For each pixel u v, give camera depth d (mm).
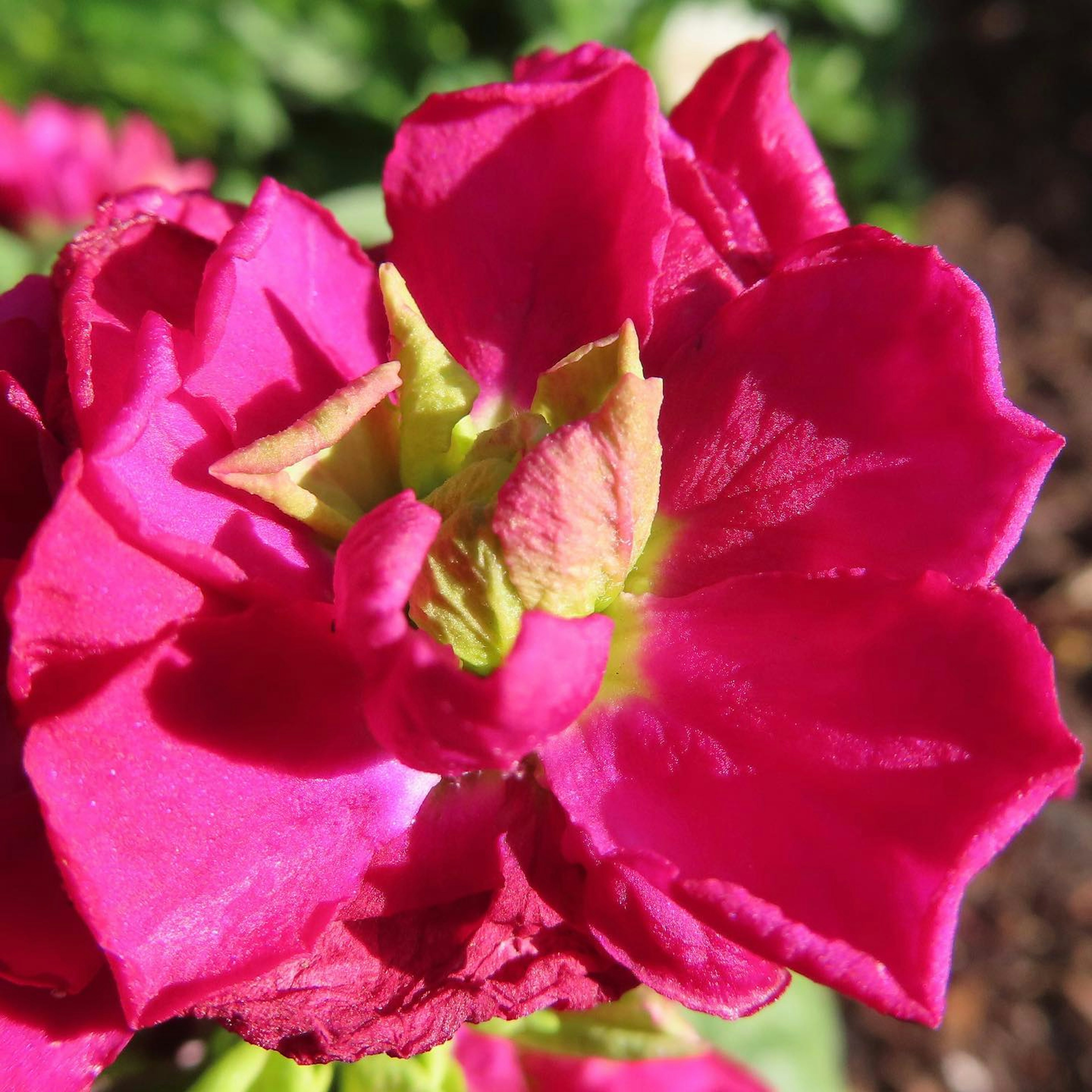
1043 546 186
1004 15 244
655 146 54
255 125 175
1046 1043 160
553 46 167
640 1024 75
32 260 133
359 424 56
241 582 48
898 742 48
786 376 55
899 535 53
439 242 60
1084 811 172
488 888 53
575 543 49
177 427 51
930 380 52
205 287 50
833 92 201
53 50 169
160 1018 45
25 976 49
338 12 180
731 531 55
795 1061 110
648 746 53
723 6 146
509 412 60
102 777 45
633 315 56
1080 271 217
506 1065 82
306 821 50
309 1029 51
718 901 45
